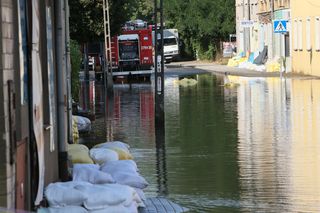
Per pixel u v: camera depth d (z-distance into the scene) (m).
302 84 51.66
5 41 9.09
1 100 8.89
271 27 77.69
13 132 9.28
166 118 30.66
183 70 82.12
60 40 14.77
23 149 10.28
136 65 67.44
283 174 17.44
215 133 25.34
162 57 27.41
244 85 52.47
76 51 31.73
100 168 14.47
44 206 11.70
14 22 9.67
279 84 52.47
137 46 67.44
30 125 10.74
